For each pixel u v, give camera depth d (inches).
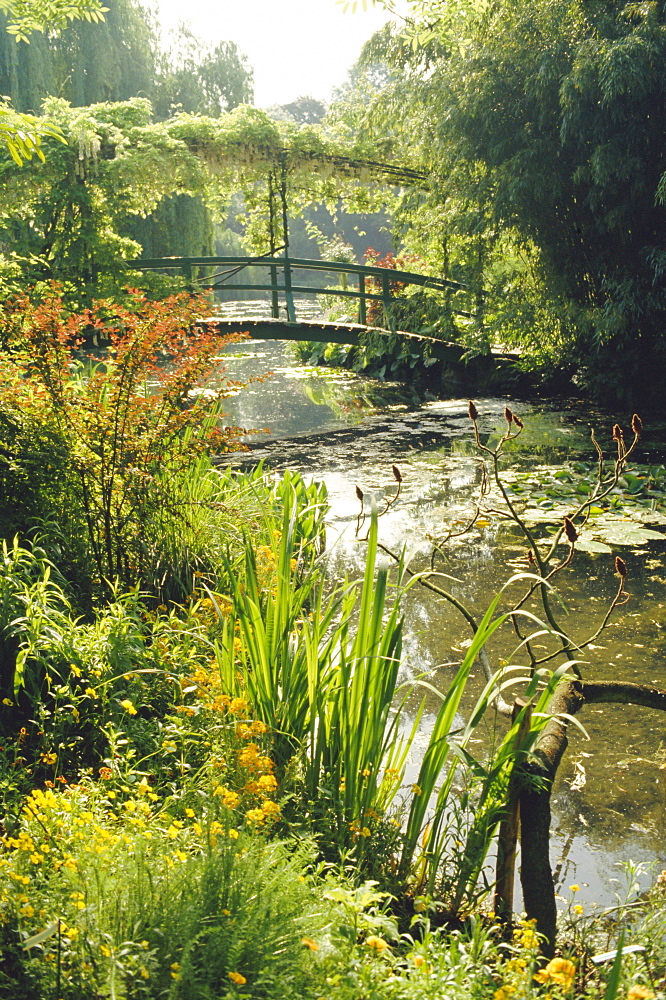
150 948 58.1
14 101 639.1
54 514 154.3
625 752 129.6
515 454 346.0
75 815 77.0
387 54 525.7
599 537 234.5
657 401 454.0
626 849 106.3
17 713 113.2
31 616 114.9
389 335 557.0
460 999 59.4
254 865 66.7
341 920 65.7
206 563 166.2
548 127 426.6
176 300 164.9
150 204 536.7
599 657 160.4
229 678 101.5
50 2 228.1
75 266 494.0
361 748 90.0
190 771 96.7
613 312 409.7
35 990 55.6
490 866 94.0
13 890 62.5
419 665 160.2
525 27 421.4
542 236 449.7
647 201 405.4
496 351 556.4
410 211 533.6
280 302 1437.0
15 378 156.0
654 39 371.9
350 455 350.6
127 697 110.1
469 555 223.9
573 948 82.7
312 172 563.2
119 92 802.2
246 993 54.9
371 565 89.1
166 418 162.1
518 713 90.3
